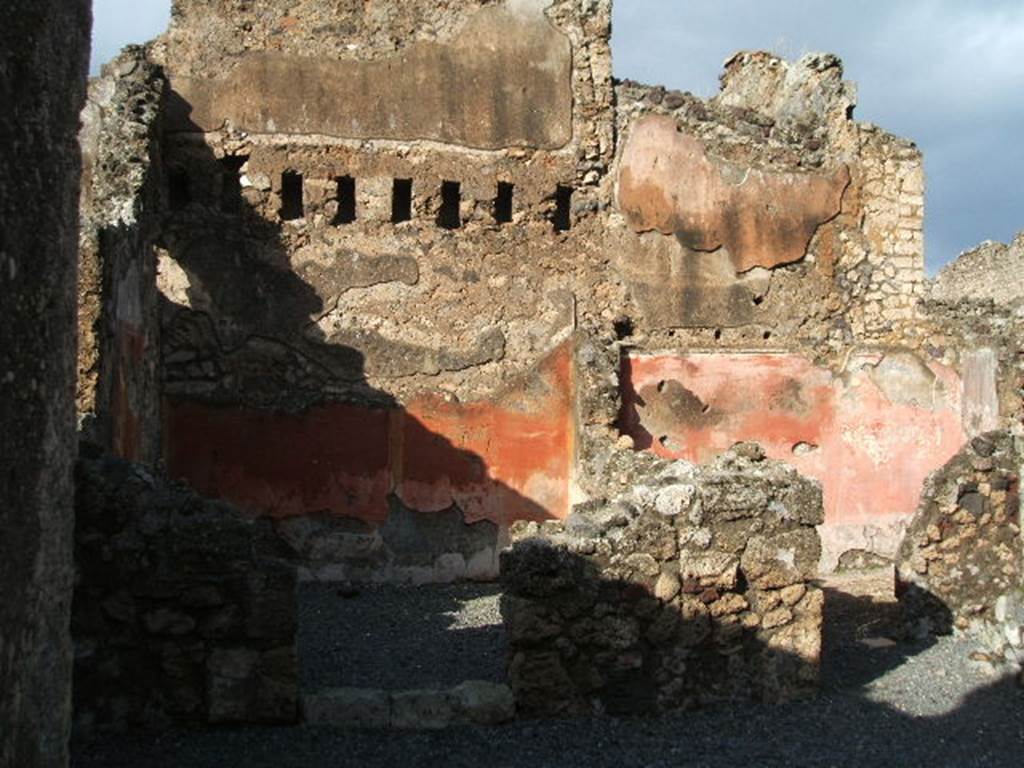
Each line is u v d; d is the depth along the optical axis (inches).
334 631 354.6
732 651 263.7
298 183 491.5
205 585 235.9
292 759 219.5
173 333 460.4
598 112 518.9
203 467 457.1
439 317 489.1
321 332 476.1
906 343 531.2
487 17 510.0
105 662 231.6
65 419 152.9
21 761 138.2
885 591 432.1
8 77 132.0
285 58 486.6
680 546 261.1
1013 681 282.8
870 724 249.4
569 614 251.8
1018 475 322.7
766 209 532.7
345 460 469.7
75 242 155.9
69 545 155.3
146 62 434.0
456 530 474.9
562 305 504.4
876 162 544.7
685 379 510.0
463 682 269.7
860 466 519.8
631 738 238.2
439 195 496.4
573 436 484.7
